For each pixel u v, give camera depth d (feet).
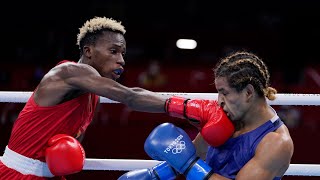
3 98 9.12
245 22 39.96
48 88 7.84
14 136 8.13
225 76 7.30
